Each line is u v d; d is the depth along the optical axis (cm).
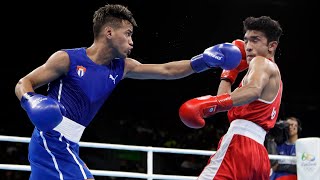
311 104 1395
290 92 1354
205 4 1148
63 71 287
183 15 1114
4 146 1115
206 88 1248
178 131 1288
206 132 1255
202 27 1129
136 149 443
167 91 1321
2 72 1179
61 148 282
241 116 307
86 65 290
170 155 1148
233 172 298
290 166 546
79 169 283
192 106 272
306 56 1302
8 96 1188
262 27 315
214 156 313
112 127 1265
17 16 1157
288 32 1255
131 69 315
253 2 1199
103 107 1285
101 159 1179
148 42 1056
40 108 251
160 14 1089
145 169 1158
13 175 1048
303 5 1241
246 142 301
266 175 309
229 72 348
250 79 288
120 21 294
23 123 1184
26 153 1116
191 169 1130
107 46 294
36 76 280
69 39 1168
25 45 1171
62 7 1158
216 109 276
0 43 1165
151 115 1313
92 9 1151
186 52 1079
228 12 1171
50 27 1166
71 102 287
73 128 288
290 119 589
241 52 348
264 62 300
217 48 321
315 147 441
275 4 1220
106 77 296
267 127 310
